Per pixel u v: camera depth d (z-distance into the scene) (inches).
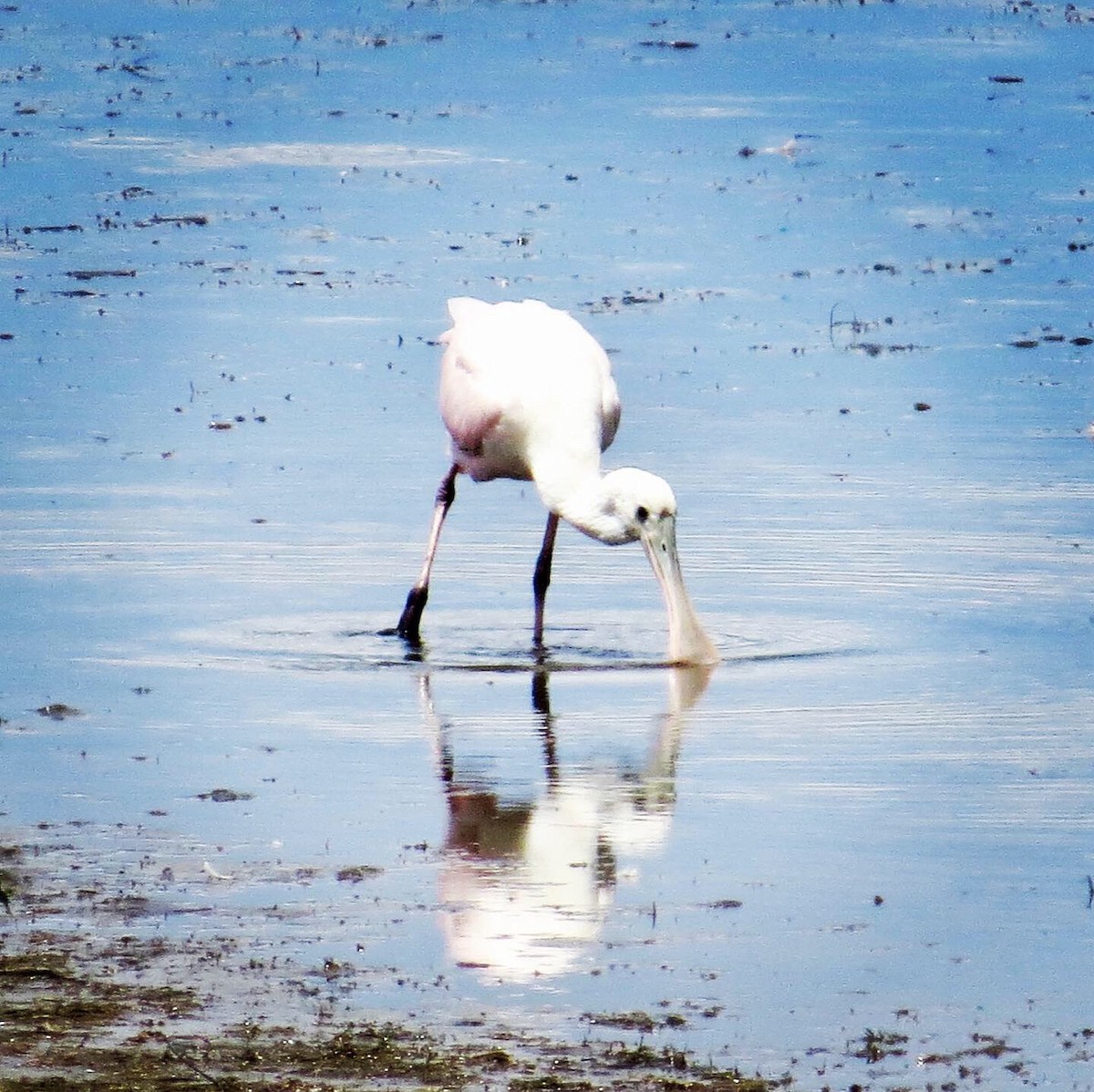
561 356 615.2
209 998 346.3
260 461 778.8
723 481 760.3
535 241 1149.1
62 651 569.0
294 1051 326.0
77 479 751.1
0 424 821.9
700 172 1326.3
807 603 626.8
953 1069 325.7
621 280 1068.5
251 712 518.0
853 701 531.8
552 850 420.2
